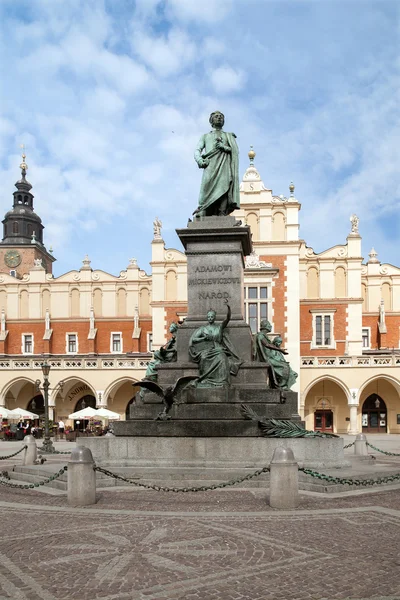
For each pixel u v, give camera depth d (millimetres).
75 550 8055
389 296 57031
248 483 13078
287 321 47969
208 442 14258
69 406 54969
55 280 58781
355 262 52438
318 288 52719
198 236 17312
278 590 6516
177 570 7172
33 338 58156
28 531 9227
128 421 14945
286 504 10789
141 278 58281
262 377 16047
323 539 8555
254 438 14234
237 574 7020
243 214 49500
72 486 11383
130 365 50750
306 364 49281
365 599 6273
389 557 7688
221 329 16422
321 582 6754
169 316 51938
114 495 12320
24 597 6328
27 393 55219
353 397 48625
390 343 56375
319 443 14219
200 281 17281
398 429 52125
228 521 9703
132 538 8648
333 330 51688
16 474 15898
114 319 57906
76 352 57688
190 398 15367
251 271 48281
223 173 17984
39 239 90375
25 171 91438
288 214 49125
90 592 6465
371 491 12680
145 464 14164
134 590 6516
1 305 58844
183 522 9641
